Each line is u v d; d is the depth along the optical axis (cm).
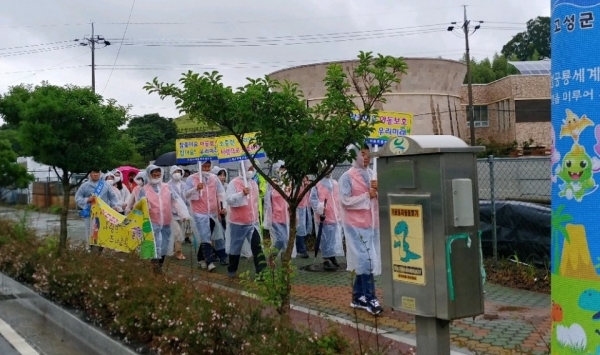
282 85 544
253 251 1002
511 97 4872
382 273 391
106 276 707
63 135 926
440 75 4141
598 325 345
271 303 505
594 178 346
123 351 587
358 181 739
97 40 3700
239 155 1239
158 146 4384
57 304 793
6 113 993
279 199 1097
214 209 1166
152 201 1057
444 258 348
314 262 1160
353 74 573
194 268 1143
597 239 345
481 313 359
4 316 827
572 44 352
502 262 933
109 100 1053
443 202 348
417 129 4044
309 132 539
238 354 483
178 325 528
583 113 348
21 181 2175
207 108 536
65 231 955
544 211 903
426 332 372
